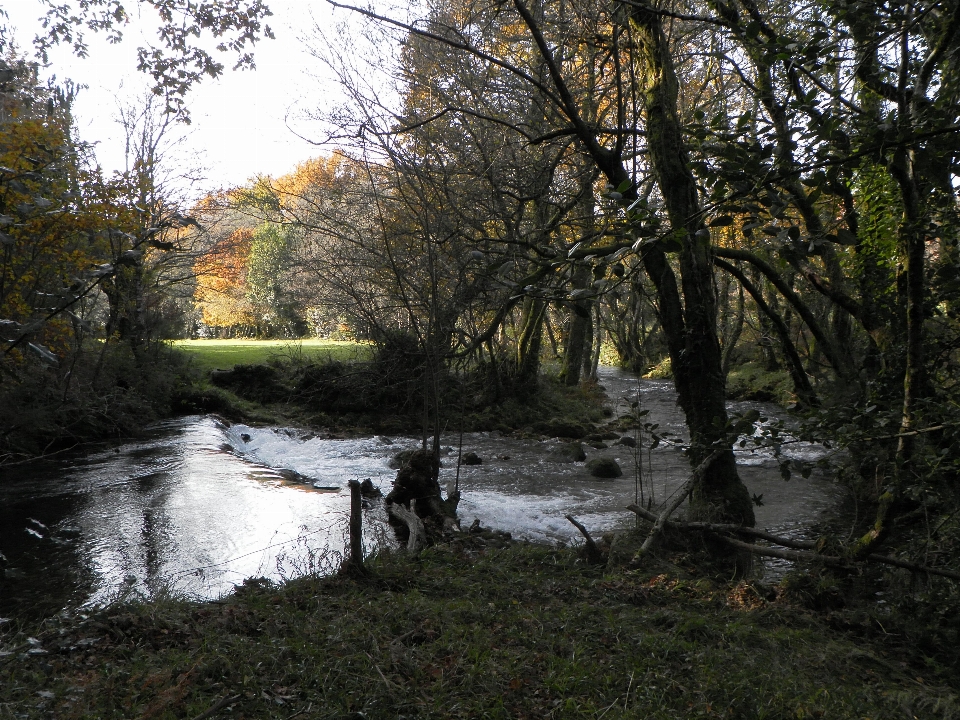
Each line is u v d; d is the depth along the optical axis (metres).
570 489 14.03
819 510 12.19
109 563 8.43
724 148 4.50
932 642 6.71
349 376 15.87
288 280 20.27
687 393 9.70
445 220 12.02
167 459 14.94
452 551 8.60
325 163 18.44
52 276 11.12
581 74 11.98
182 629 5.44
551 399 24.23
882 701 5.29
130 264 5.30
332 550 9.04
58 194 9.16
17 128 11.24
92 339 18.41
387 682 4.61
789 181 4.85
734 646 5.93
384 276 13.86
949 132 4.45
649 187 9.90
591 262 4.62
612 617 6.33
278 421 21.58
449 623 5.90
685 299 9.67
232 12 14.43
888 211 8.03
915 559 7.86
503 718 4.38
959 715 5.11
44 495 11.76
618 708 4.61
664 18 10.13
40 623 5.86
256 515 10.82
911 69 6.03
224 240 29.47
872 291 9.95
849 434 6.66
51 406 14.40
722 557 8.95
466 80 12.07
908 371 6.54
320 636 5.32
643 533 9.45
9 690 4.29
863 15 5.21
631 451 18.36
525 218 15.47
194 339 48.97
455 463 16.45
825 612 7.34
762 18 8.01
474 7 11.72
